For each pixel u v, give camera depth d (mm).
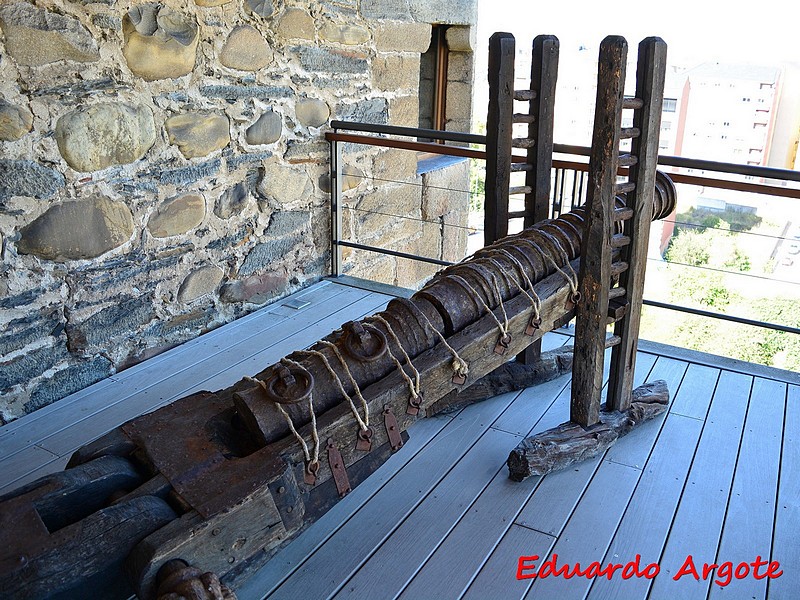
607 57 1890
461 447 2355
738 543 1909
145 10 2648
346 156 4000
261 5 3188
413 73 4531
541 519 2002
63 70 2414
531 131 2504
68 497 1373
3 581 1174
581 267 2148
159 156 2848
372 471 1750
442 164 5289
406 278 5051
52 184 2459
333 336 1948
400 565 1822
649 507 2055
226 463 1479
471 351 1930
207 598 1238
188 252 3094
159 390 2727
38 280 2498
